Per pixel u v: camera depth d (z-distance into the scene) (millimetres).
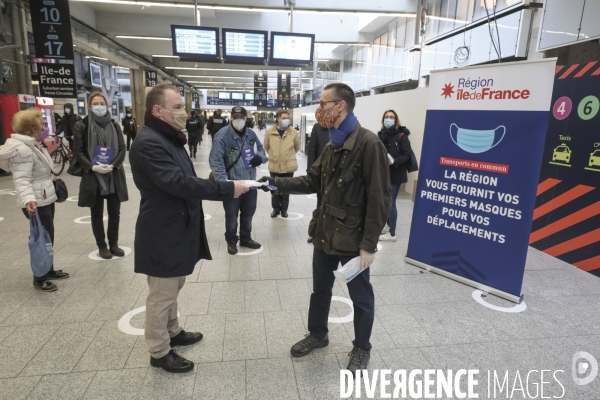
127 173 9125
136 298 2814
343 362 2123
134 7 11648
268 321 2547
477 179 3057
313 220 2059
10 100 8031
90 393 1842
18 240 4051
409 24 12875
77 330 2383
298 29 14461
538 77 2641
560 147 3889
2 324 2438
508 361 2178
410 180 7176
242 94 47469
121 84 31172
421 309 2766
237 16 12852
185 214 1865
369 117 9117
